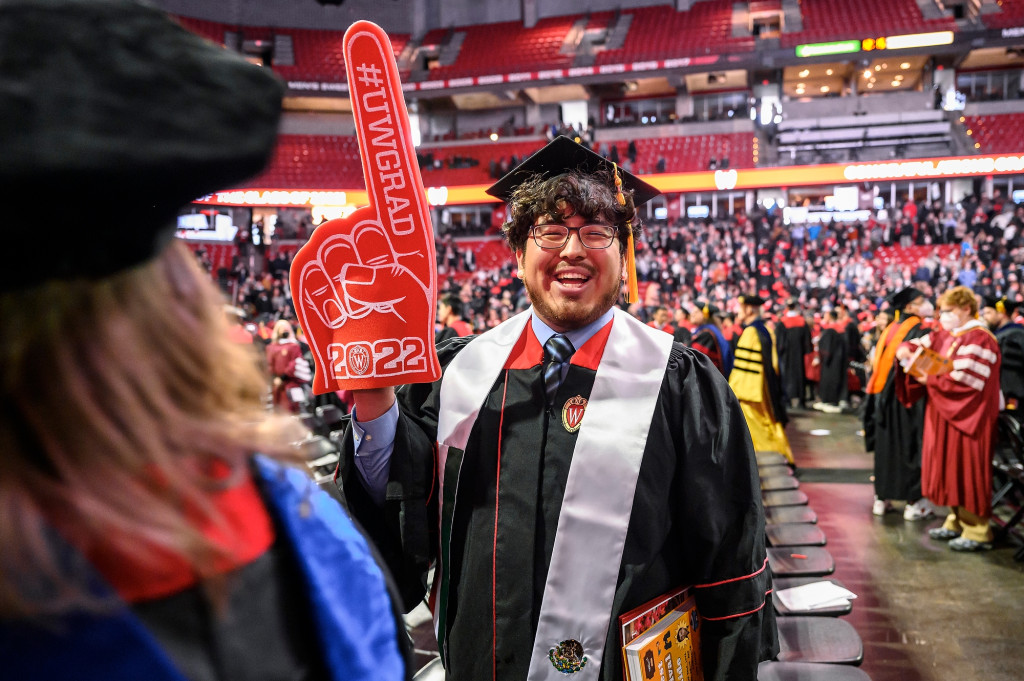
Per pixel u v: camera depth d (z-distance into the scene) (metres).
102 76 0.40
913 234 21.30
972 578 4.33
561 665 1.21
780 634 2.60
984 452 4.61
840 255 21.16
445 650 1.37
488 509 1.31
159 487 0.45
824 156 24.86
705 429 1.32
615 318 1.42
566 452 1.30
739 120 26.05
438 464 1.38
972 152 24.33
